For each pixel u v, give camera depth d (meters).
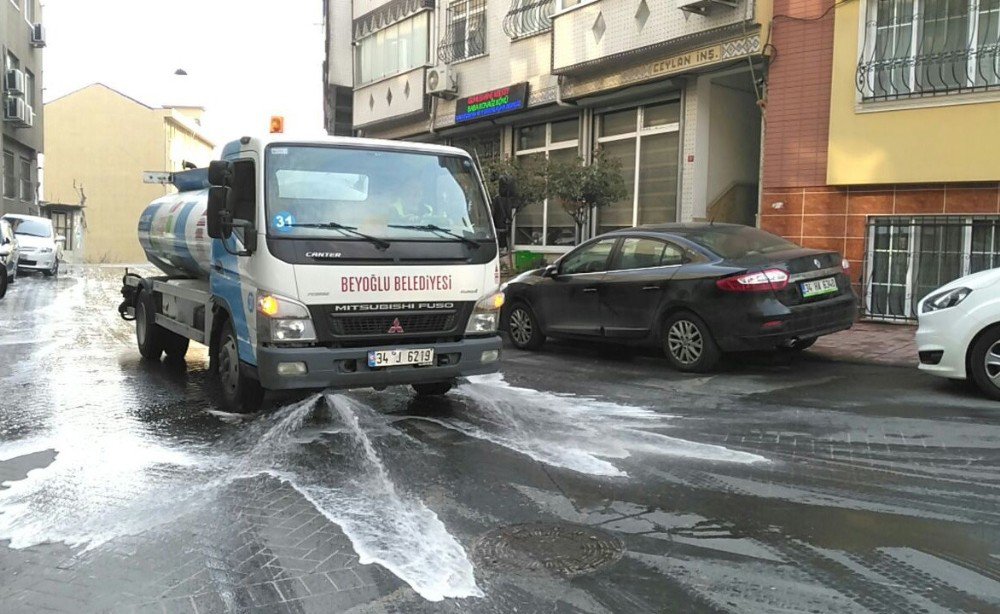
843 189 12.05
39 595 3.49
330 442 5.93
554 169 14.58
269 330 5.76
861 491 4.77
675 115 15.37
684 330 8.59
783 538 4.08
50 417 6.68
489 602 3.42
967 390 7.37
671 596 3.46
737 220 15.31
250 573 3.71
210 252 7.09
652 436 6.05
